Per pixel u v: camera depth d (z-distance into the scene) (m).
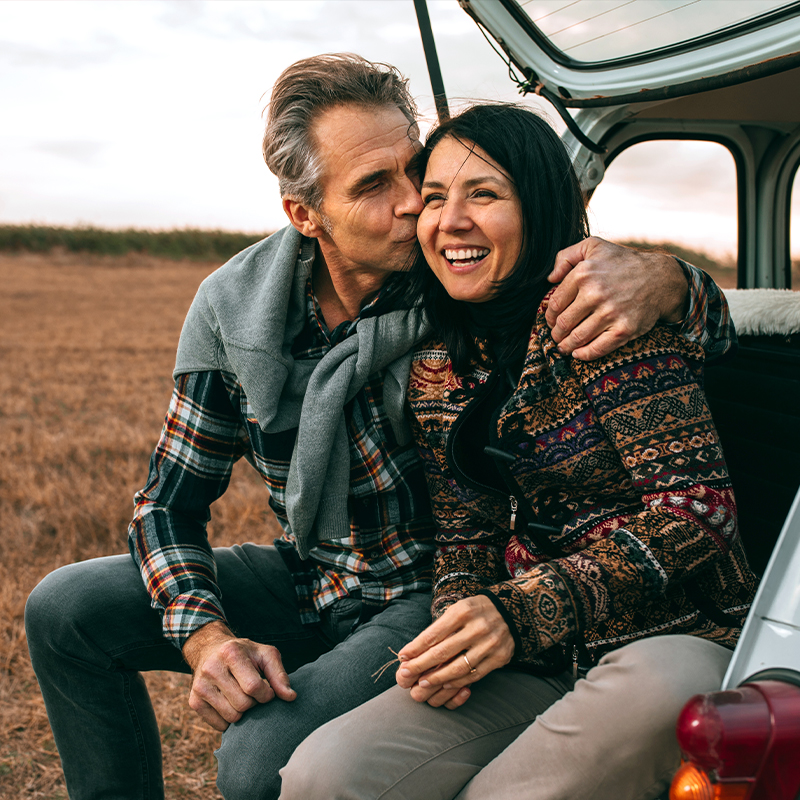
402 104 1.64
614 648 1.31
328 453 1.61
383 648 1.54
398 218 1.58
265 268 1.77
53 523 4.16
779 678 0.90
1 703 2.66
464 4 1.87
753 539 2.08
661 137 2.38
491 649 1.18
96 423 7.07
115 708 1.73
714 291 1.49
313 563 1.81
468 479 1.49
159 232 43.94
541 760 1.14
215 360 1.73
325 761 1.23
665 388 1.31
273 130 1.61
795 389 1.93
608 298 1.29
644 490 1.31
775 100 2.08
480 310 1.51
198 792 2.25
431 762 1.26
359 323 1.64
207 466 1.77
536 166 1.41
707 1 1.53
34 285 26.95
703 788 0.85
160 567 1.65
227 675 1.43
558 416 1.41
